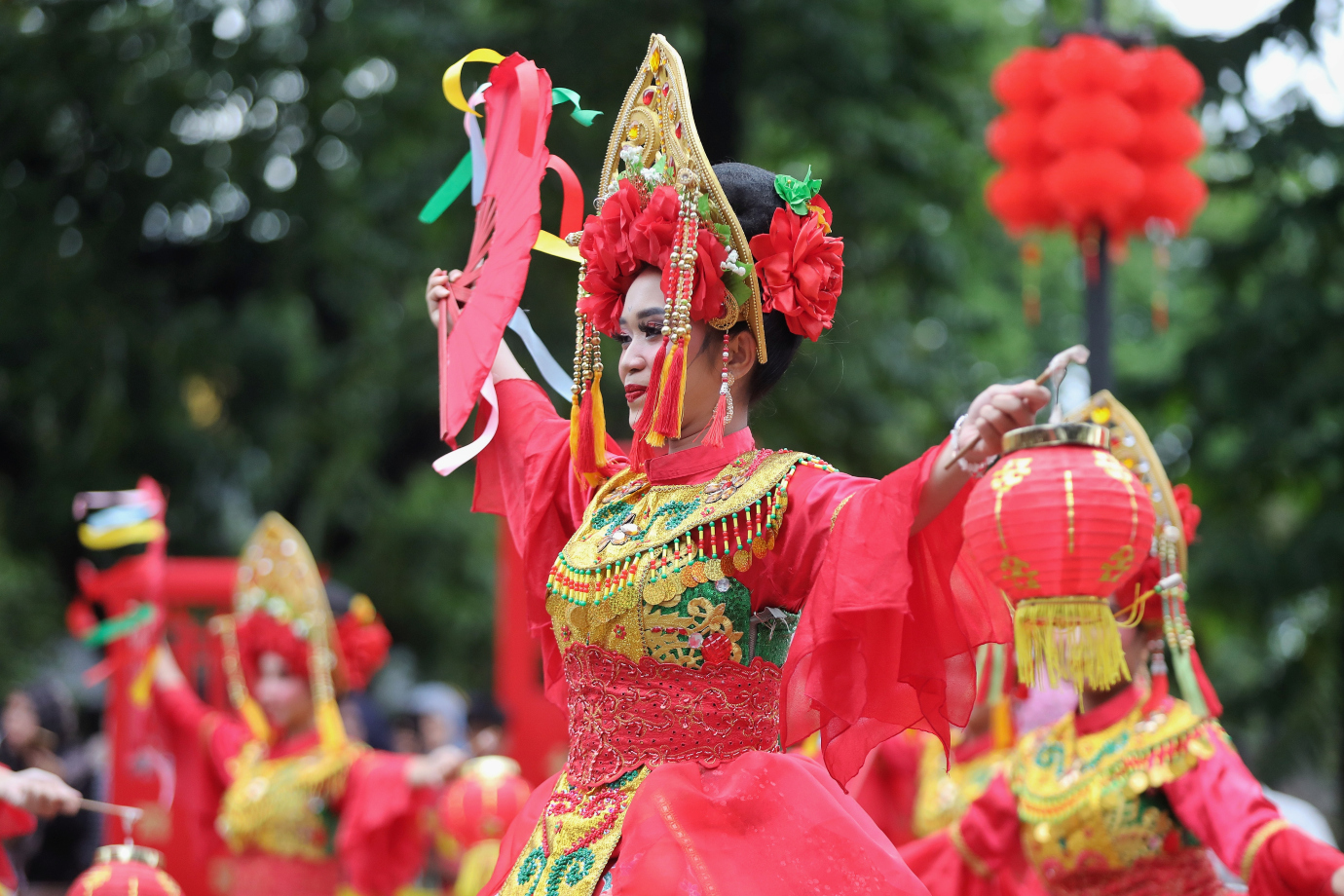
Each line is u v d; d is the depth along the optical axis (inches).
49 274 1304.1
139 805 722.8
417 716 924.0
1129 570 229.3
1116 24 1168.8
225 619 682.2
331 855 617.6
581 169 1165.1
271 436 1347.2
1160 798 419.8
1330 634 1173.1
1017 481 227.6
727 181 273.3
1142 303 1662.2
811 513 250.7
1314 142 1128.8
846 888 239.0
